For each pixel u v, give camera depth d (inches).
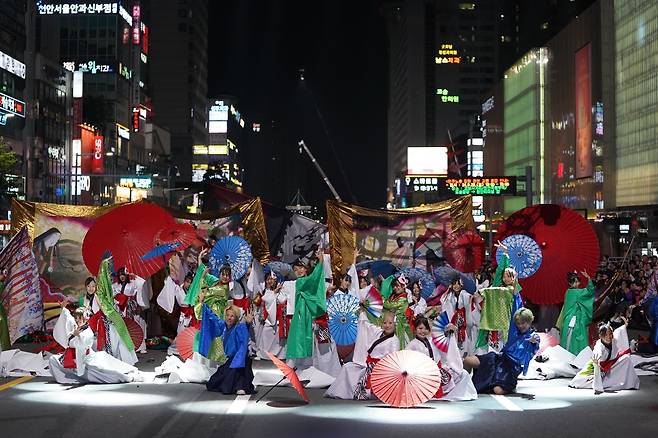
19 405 455.2
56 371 534.3
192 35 6776.6
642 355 730.2
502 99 5344.5
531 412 441.4
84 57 4798.2
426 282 717.9
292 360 579.5
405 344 506.0
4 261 605.6
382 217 896.3
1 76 3164.4
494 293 531.2
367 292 561.9
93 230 712.4
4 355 590.6
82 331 544.1
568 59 4087.1
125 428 391.9
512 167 5000.0
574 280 646.5
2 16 3171.8
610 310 905.5
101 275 570.3
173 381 542.6
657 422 413.7
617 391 520.4
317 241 941.8
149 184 4357.8
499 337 531.5
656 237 2181.3
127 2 5088.6
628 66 3435.0
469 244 894.4
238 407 451.8
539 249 650.8
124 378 542.0
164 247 689.0
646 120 3260.3
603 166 3585.1
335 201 893.8
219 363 549.3
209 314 514.0
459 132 7864.2
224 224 894.4
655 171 3169.3
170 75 6727.4
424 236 895.1
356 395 479.5
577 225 661.9
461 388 480.4
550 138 4407.0
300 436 375.2
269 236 945.5
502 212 5064.0
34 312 623.8
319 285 569.6
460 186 2425.0
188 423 405.1
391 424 405.1
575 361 595.8
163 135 6013.8
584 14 3836.1
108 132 4611.2
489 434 381.7
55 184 3722.9
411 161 4429.1
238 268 652.1
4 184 2379.4
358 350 512.7
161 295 695.1
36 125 3496.6
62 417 419.5
